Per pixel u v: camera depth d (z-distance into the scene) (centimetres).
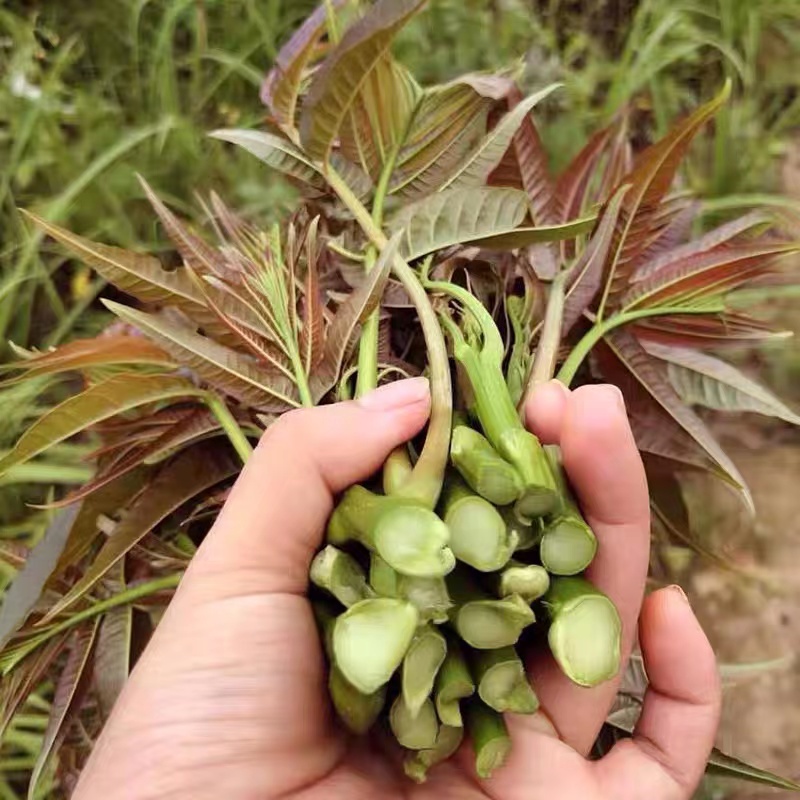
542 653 23
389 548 19
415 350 30
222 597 21
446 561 19
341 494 22
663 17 59
